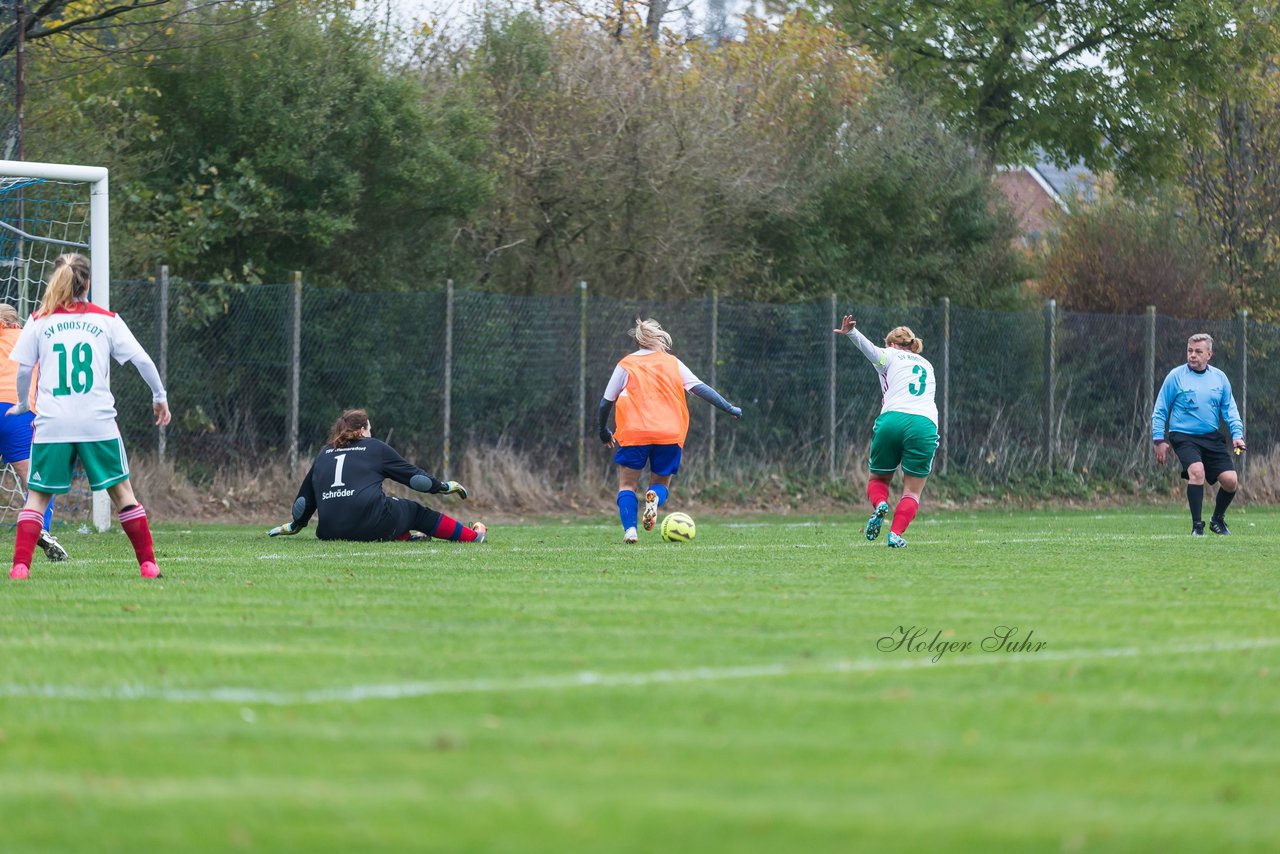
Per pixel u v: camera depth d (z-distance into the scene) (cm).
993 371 7612
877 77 8956
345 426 4522
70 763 1408
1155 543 4675
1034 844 1141
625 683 1820
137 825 1198
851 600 2794
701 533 5116
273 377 6066
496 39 7706
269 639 2222
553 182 7619
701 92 7994
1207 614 2611
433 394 6316
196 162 6650
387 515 4406
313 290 6147
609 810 1231
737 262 7944
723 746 1474
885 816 1219
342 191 6638
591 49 7869
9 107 6594
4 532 4875
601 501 6550
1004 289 8975
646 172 7631
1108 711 1672
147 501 5719
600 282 7769
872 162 8325
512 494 6372
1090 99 10262
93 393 3142
